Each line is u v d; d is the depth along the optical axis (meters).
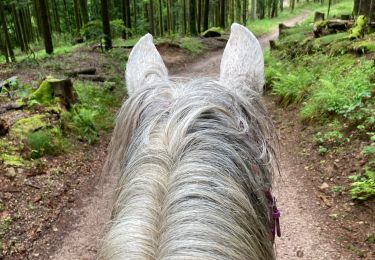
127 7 25.91
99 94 10.48
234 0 41.75
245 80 1.87
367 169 5.73
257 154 1.57
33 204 5.64
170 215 1.18
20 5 20.64
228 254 1.09
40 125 7.30
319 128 7.42
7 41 16.78
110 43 17.48
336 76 8.85
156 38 25.42
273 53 14.16
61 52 17.36
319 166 6.37
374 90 7.24
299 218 5.32
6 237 4.97
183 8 33.03
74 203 5.89
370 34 10.44
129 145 1.61
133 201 1.26
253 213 1.31
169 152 1.41
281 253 4.76
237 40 2.15
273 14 46.19
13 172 6.11
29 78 11.96
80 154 7.38
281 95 9.88
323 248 4.76
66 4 34.44
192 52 19.97
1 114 7.84
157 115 1.56
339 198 5.51
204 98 1.58
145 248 1.11
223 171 1.33
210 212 1.17
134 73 2.01
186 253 1.06
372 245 4.62
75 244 5.04
